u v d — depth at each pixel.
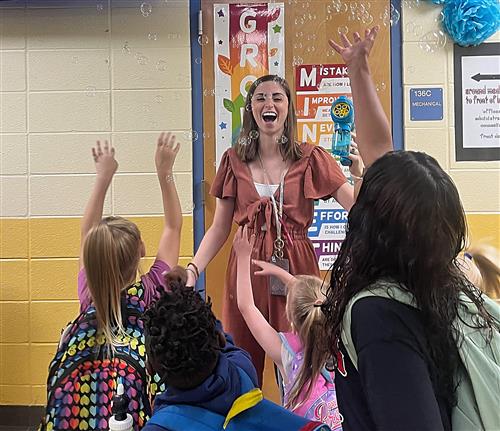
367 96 1.77
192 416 1.02
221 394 1.04
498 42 2.35
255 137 2.16
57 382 1.42
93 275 1.49
